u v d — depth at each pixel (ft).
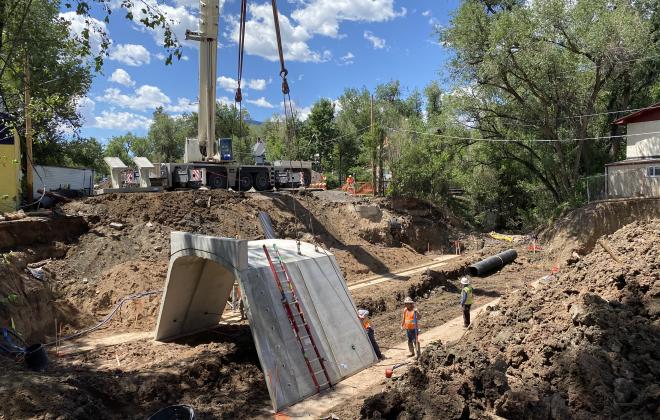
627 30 83.61
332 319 36.65
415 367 26.16
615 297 33.14
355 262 68.44
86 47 33.99
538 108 99.86
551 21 89.30
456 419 23.30
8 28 38.91
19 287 39.55
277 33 51.83
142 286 46.98
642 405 22.66
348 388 32.89
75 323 42.45
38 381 25.86
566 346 27.40
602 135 108.47
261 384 33.40
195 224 59.11
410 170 104.58
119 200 59.72
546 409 23.09
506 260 68.64
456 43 97.66
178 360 34.17
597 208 80.38
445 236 93.09
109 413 26.84
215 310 43.83
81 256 50.24
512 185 126.21
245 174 76.74
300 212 73.56
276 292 34.06
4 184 56.39
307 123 182.39
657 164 82.69
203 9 61.46
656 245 42.01
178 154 203.31
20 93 43.50
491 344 31.76
